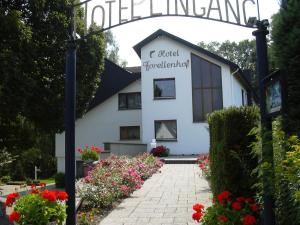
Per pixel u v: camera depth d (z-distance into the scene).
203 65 25.95
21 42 17.14
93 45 21.59
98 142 28.45
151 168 15.27
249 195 5.81
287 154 3.70
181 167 17.88
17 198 6.43
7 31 16.70
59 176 21.78
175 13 5.15
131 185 10.64
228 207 5.42
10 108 17.11
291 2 4.20
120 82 28.83
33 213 5.74
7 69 16.25
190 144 25.75
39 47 18.81
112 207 9.01
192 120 25.80
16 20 16.72
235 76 27.25
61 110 19.70
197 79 25.97
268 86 4.16
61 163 27.91
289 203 4.09
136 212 8.42
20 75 16.98
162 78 26.25
